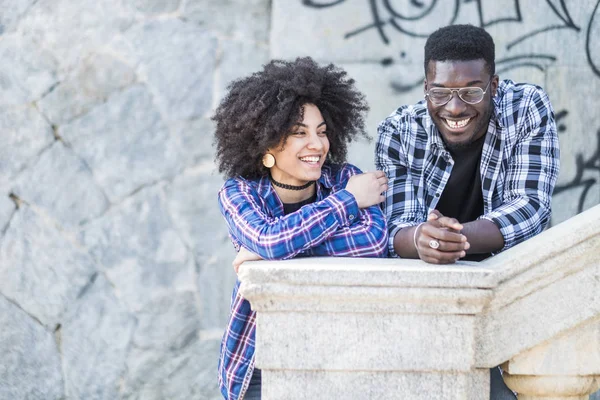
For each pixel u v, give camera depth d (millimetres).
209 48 4117
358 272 2016
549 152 2658
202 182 4164
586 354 2084
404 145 2770
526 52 4012
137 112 4152
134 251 4191
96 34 4152
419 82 4074
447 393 2057
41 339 4246
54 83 4172
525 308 2070
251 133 2576
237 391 2502
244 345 2488
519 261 2039
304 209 2389
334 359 2055
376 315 2043
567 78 4016
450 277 2002
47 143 4195
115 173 4180
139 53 4137
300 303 2041
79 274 4207
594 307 2051
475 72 2549
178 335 4211
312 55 4078
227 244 4188
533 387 2123
